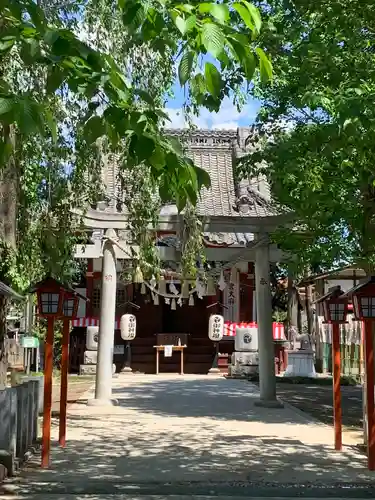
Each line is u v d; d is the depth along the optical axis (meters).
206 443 9.59
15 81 7.36
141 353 25.30
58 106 8.52
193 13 3.26
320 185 7.99
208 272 15.27
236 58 3.32
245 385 19.77
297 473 7.58
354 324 23.12
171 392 17.52
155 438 9.99
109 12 8.94
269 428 11.23
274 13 8.34
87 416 12.52
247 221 14.24
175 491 6.71
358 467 7.95
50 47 3.26
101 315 14.38
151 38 3.59
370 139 5.70
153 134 3.31
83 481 7.04
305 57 6.67
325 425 11.78
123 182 11.08
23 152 8.36
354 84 5.98
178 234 12.69
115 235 14.18
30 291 8.30
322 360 26.25
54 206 9.82
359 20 6.64
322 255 9.29
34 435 9.40
